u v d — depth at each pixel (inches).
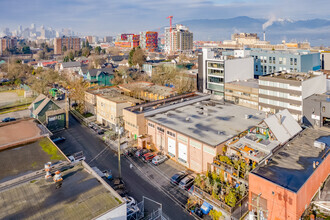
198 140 2121.1
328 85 3447.3
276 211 1503.4
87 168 1685.5
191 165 2253.9
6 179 1571.1
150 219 1649.9
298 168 1656.0
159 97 3646.7
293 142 2025.1
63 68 7554.1
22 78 6574.8
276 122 2118.6
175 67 6166.3
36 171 1630.2
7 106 4313.5
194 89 4783.5
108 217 1277.1
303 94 2925.7
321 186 1755.7
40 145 2054.6
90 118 3629.4
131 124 2733.8
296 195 1397.6
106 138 2866.6
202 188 1806.1
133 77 6063.0
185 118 2635.3
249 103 3622.0
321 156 1793.8
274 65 4803.2
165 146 2492.6
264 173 1617.9
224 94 4037.9
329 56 5039.4
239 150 1963.6
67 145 2787.9
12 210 1299.2
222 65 4060.0
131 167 2294.5
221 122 2501.2
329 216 1507.1
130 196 1898.4
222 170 1921.8
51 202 1357.0
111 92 3767.2
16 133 2299.5
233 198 1619.1
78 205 1331.2
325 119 2869.1
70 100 4409.5
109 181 2058.3
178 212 1747.0
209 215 1704.0
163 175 2186.3
